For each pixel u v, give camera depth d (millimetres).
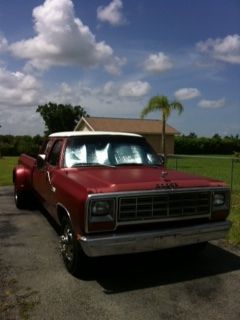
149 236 4527
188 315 3977
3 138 45250
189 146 52781
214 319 3896
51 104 64500
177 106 24672
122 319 3898
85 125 40562
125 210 4484
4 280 4871
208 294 4484
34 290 4578
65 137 6324
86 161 6004
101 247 4371
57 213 5586
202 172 19578
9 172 19188
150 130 40594
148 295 4465
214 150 54000
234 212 8539
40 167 6816
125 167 5941
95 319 3895
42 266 5375
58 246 6301
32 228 7492
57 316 3953
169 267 5363
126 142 6449
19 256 5801
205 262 5570
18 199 9188
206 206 4953
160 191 4629
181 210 4781
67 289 4617
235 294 4480
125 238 4426
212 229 4922
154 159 6504
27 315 3967
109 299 4352
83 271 4938
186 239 4777
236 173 18922
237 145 54781
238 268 5328
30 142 44531
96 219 4387
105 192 4441
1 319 3883
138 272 5184
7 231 7273
